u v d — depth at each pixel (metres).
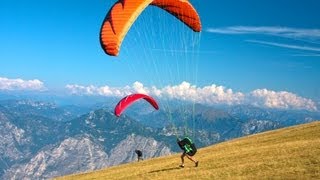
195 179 39.31
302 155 42.56
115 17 39.56
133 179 46.50
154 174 46.91
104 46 38.91
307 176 33.25
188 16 48.28
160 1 46.50
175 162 56.41
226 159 49.78
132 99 48.88
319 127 71.06
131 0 40.47
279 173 35.75
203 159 53.72
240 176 37.22
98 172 62.25
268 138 70.19
